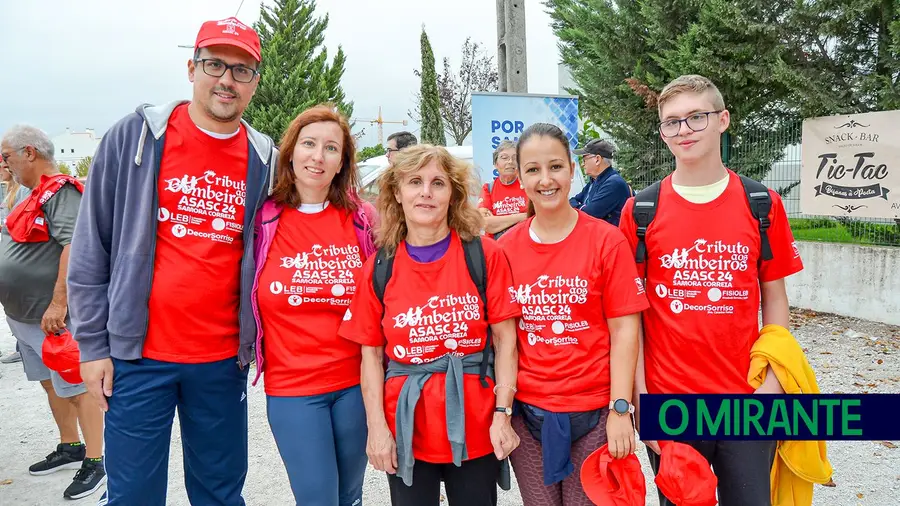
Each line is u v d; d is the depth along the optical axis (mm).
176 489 3662
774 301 2227
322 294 2398
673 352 2168
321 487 2312
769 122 7953
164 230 2420
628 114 9273
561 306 2137
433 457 2154
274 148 2641
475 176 2291
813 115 7098
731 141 8039
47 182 3523
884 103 6637
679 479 2006
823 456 2158
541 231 2242
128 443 2406
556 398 2129
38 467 3939
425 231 2201
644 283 2281
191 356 2447
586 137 10914
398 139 6453
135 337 2369
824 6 6996
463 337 2164
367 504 3418
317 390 2363
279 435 2381
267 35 19203
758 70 7473
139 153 2355
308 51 19344
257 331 2459
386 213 2273
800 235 7496
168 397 2479
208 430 2588
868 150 6449
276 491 3586
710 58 7805
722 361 2123
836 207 6789
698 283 2129
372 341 2264
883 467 3564
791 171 7430
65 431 4012
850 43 7254
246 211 2486
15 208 3627
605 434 2145
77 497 3584
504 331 2207
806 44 7520
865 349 5723
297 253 2430
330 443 2377
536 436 2197
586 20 10039
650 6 8695
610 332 2162
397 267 2221
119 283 2361
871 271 6684
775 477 2242
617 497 2043
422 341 2158
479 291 2182
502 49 8320
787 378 2068
